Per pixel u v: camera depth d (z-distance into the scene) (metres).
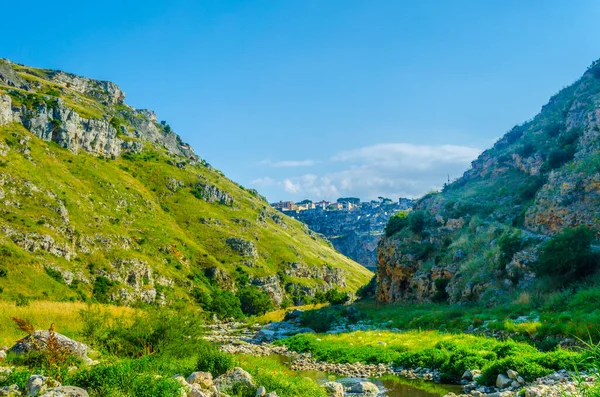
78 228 125.44
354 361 30.89
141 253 143.88
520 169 102.19
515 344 24.44
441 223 85.25
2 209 106.62
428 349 28.58
